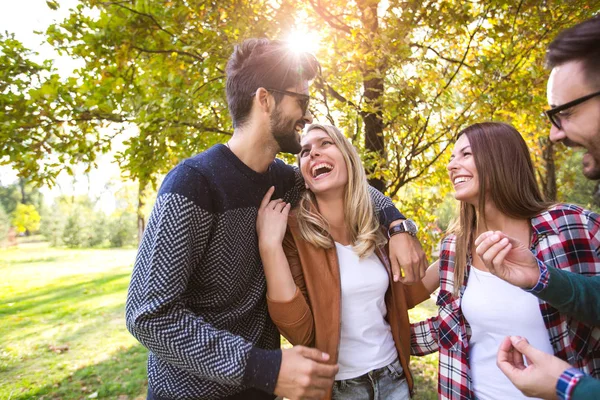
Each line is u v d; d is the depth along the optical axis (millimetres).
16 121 2652
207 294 1325
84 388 4191
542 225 1388
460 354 1493
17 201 38469
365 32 2682
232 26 2539
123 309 7539
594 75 821
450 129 2842
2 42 2771
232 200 1334
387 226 1742
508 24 2582
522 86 2799
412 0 2498
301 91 1362
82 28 2783
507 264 1008
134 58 2906
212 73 2705
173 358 1121
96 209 32625
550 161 4859
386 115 2777
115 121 2873
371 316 1619
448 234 1676
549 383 850
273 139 1385
